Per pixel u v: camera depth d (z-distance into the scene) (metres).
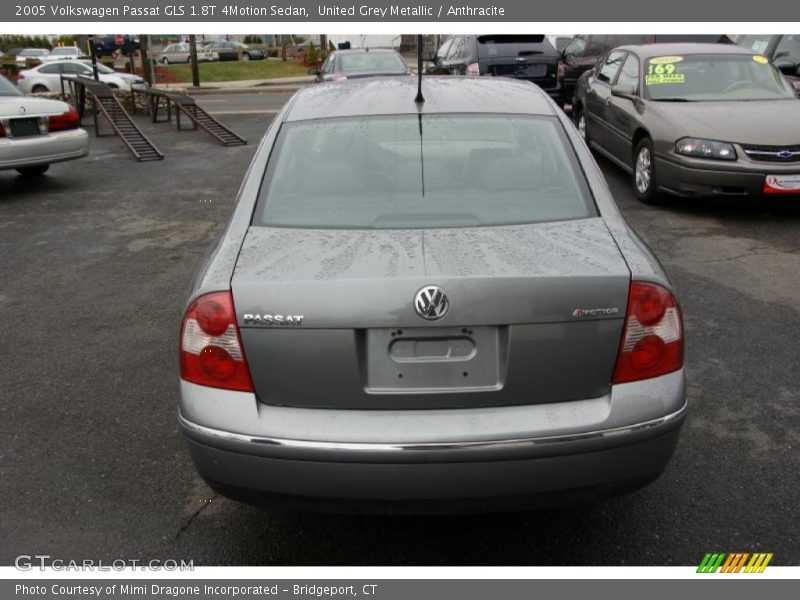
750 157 6.95
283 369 2.37
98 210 8.34
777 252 6.26
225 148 12.50
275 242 2.64
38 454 3.48
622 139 8.61
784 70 10.62
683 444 3.45
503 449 2.31
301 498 2.39
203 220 7.82
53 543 2.88
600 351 2.38
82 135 9.56
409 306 2.30
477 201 2.88
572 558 2.76
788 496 3.07
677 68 8.40
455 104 3.40
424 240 2.60
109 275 6.10
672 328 2.46
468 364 2.36
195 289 2.49
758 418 3.67
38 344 4.75
